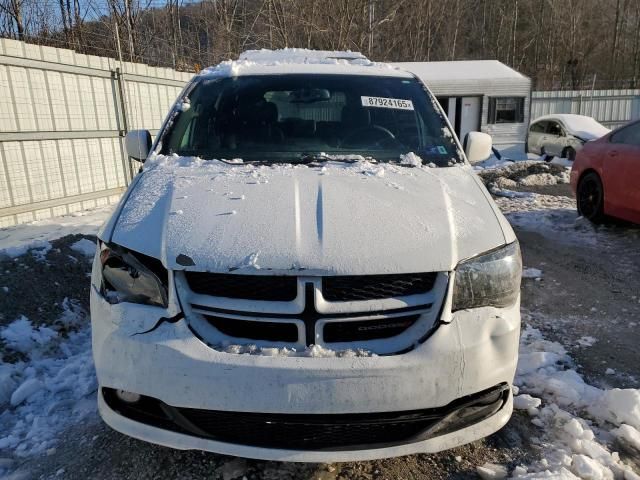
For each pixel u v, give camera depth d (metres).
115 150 9.28
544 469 2.38
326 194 2.38
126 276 2.14
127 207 2.42
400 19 23.30
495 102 19.86
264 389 1.93
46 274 4.32
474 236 2.22
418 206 2.33
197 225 2.17
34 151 7.61
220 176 2.61
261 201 2.31
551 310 4.33
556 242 6.41
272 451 1.99
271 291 2.02
